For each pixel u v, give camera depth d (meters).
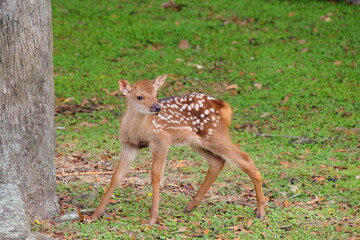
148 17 23.31
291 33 21.62
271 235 9.00
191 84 18.00
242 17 23.11
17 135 8.93
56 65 19.19
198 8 24.30
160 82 10.45
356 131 14.70
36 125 9.12
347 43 20.58
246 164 9.97
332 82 17.94
